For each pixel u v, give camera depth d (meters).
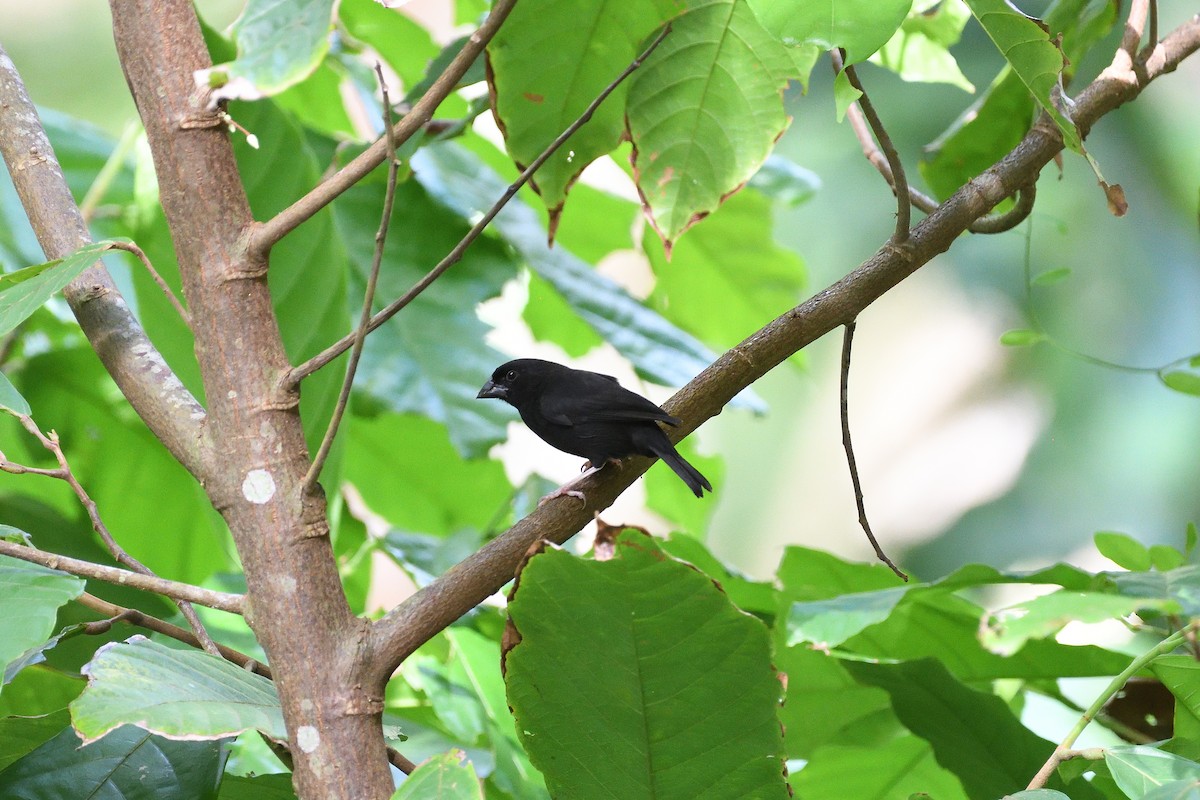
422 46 8.41
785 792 3.97
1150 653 4.19
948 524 20.25
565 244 9.38
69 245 4.81
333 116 9.05
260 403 4.21
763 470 21.80
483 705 6.30
